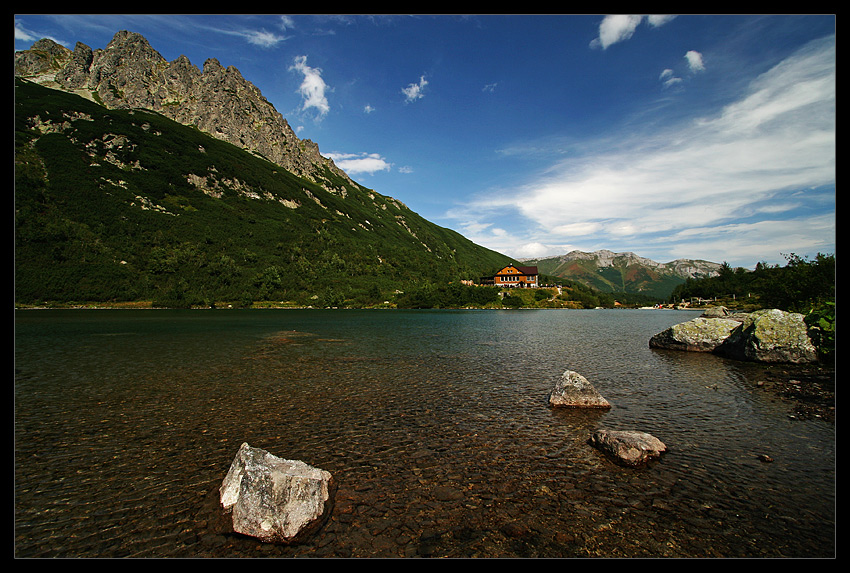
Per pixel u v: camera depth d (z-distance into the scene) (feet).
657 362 72.59
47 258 260.62
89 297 251.80
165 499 24.20
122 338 106.73
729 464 28.73
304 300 327.88
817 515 22.25
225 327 144.87
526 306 384.06
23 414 40.70
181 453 31.14
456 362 72.64
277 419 39.45
